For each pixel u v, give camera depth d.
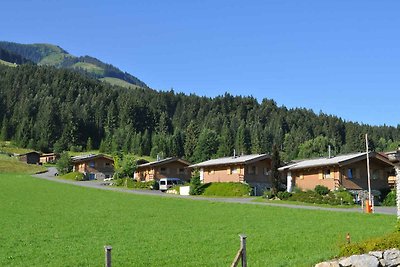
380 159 67.75
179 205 56.41
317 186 65.69
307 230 34.72
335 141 197.25
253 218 42.94
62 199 62.38
